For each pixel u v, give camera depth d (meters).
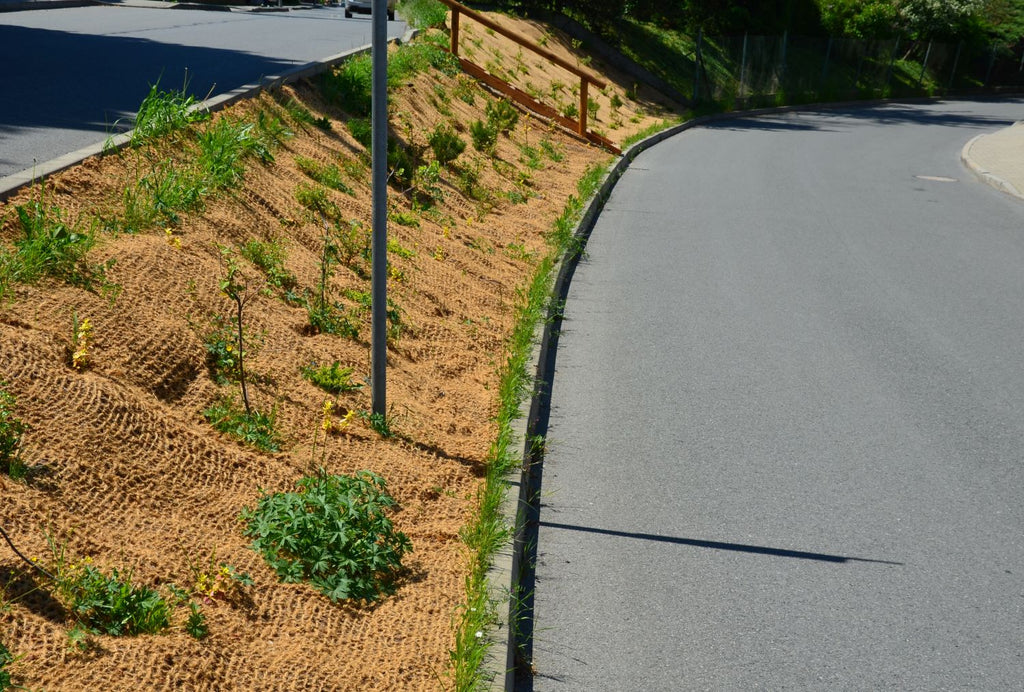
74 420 4.19
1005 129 32.19
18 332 4.50
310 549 4.09
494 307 8.51
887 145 26.25
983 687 4.00
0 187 5.80
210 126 8.41
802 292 10.32
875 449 6.33
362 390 5.72
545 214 12.89
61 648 3.14
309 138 10.08
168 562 3.79
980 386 7.62
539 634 4.21
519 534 4.86
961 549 5.11
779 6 43.72
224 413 4.89
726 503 5.50
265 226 7.27
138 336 5.02
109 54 14.42
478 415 6.19
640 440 6.31
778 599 4.57
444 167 12.30
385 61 5.02
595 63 30.91
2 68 12.17
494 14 28.72
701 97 33.56
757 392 7.29
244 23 23.86
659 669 4.02
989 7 53.28
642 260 11.48
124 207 6.39
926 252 12.70
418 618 3.94
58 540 3.61
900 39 50.28
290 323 6.11
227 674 3.32
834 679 4.01
